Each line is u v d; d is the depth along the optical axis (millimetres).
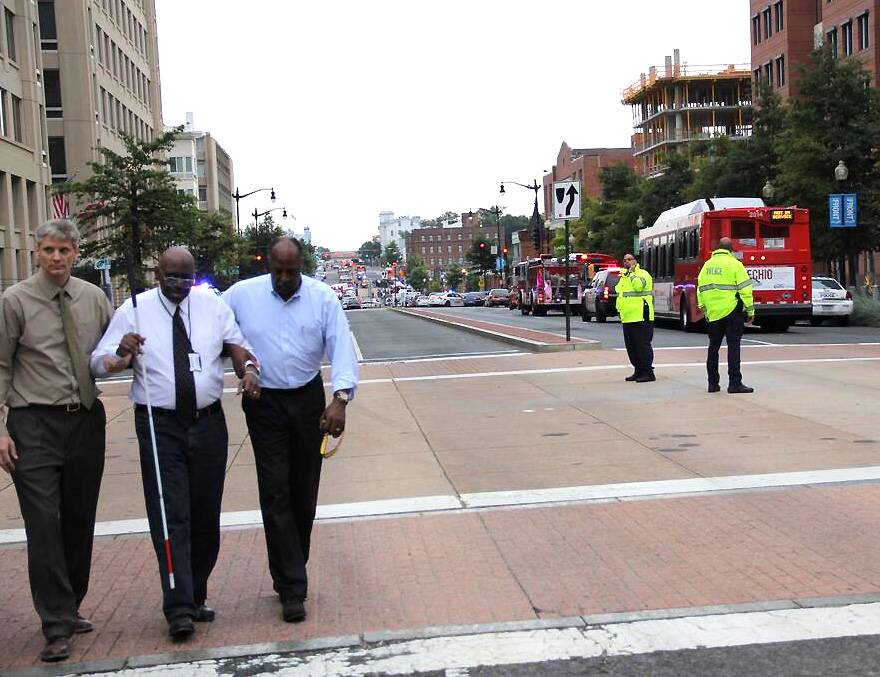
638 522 6895
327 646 4801
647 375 15031
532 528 6848
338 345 5352
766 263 26031
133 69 67062
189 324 5090
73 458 4945
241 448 10695
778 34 60094
